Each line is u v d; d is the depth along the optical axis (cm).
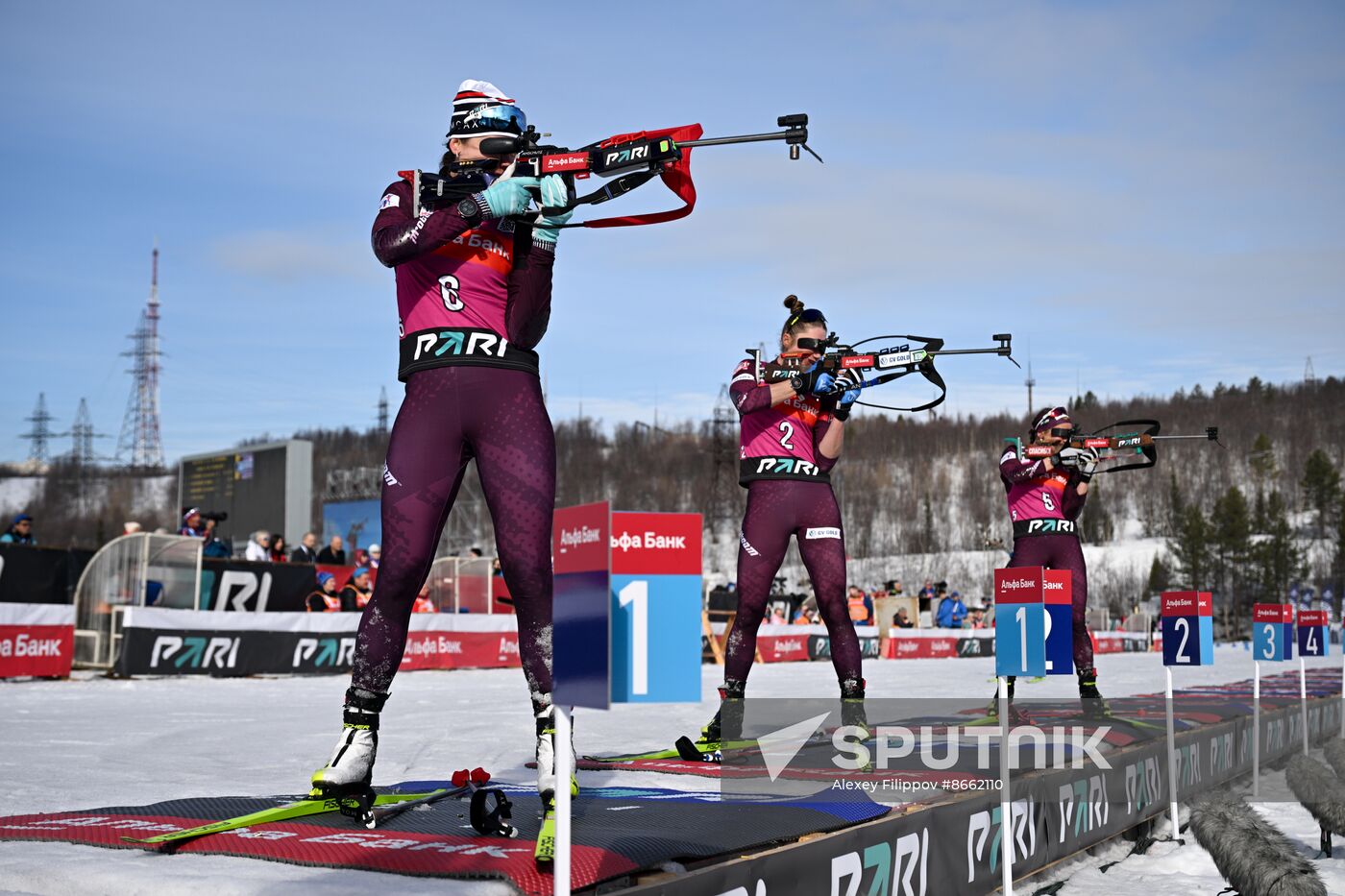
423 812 325
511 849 253
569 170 325
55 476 13288
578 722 781
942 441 14038
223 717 823
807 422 610
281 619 1494
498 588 1897
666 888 228
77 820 306
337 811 313
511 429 332
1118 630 3872
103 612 1388
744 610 590
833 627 593
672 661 218
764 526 593
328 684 1339
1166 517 10681
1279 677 1278
